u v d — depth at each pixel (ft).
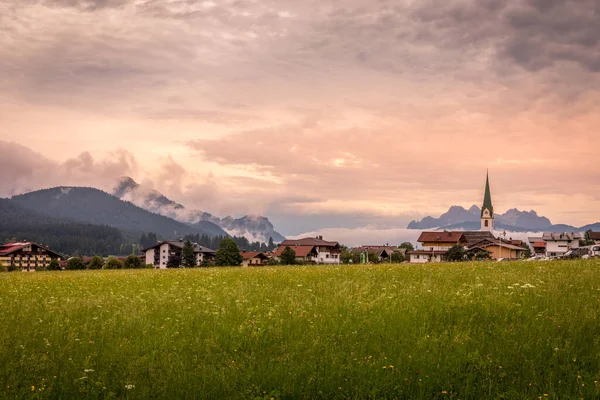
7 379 32.78
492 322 43.32
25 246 577.02
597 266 90.02
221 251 403.54
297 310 50.14
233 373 33.14
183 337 42.91
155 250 566.77
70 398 30.71
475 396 29.89
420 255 459.32
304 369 33.37
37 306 61.82
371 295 58.18
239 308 53.26
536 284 61.31
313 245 510.17
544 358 34.09
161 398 30.50
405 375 32.09
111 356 37.45
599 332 38.99
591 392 28.81
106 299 66.80
